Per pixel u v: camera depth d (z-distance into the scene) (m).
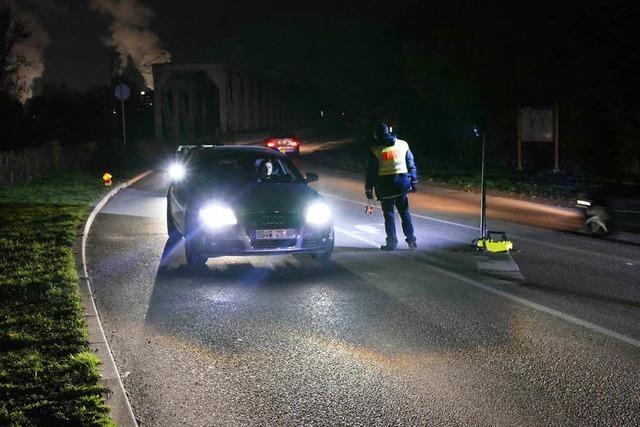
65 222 13.62
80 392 5.13
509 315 7.65
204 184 10.76
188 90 88.88
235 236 9.80
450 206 18.28
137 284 9.20
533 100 28.53
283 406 5.21
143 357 6.31
